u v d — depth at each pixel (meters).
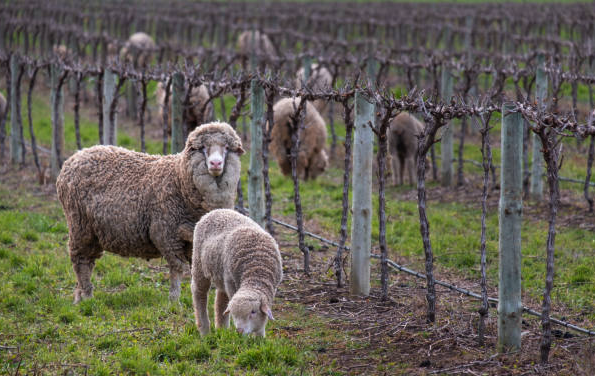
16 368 12.78
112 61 27.72
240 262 13.41
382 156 16.36
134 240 16.47
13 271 18.91
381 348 13.80
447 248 21.25
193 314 15.90
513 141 12.83
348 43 49.44
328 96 18.06
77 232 16.73
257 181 20.08
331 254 21.02
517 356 13.09
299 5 72.81
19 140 33.12
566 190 27.33
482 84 44.72
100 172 16.61
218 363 12.88
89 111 44.97
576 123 12.04
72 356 13.46
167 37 60.50
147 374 12.44
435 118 14.82
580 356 12.84
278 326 15.09
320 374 12.52
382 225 16.58
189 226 16.20
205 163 15.91
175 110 22.67
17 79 31.45
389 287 17.98
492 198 26.92
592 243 20.98
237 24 60.78
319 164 30.08
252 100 19.77
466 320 15.38
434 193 28.47
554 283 17.94
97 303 16.34
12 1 62.72
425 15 61.47
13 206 25.61
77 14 60.44
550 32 55.69
